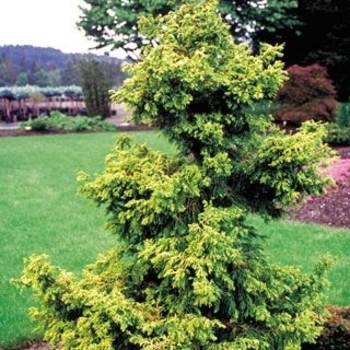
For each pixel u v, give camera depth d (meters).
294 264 8.38
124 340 4.00
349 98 26.05
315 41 28.50
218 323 3.94
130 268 4.41
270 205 4.39
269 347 4.18
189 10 4.26
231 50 4.25
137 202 3.95
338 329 5.46
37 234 10.13
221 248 3.78
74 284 4.12
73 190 13.65
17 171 16.05
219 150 4.18
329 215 11.19
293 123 22.14
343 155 17.11
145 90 3.99
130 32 27.06
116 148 4.42
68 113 32.22
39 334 6.36
